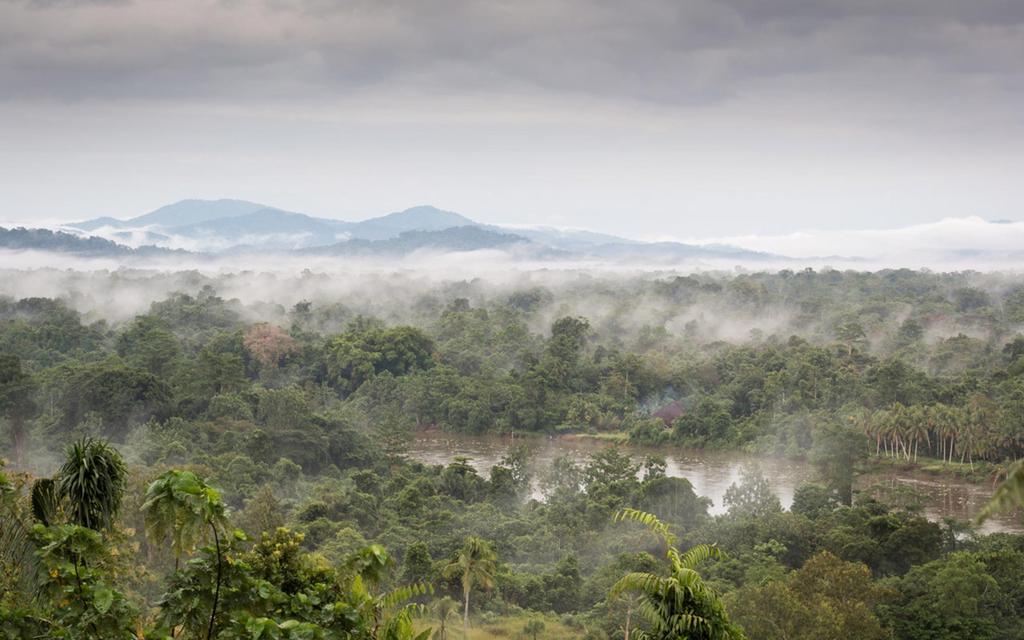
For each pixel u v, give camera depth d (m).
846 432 132.38
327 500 93.50
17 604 21.36
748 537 85.56
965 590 62.09
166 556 50.03
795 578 65.75
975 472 131.12
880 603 63.69
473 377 186.75
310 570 24.34
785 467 139.75
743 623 56.22
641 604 20.88
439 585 71.94
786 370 174.50
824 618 55.34
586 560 86.00
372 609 21.84
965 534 97.00
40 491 24.72
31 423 137.50
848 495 110.94
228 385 154.00
